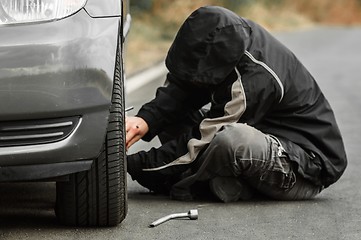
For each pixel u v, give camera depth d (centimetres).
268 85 880
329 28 5916
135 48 3438
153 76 2405
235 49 870
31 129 709
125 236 791
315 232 821
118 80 761
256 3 6009
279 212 888
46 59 701
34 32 705
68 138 717
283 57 908
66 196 775
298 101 913
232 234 808
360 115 1655
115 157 761
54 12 716
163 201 930
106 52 721
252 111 885
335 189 1007
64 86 705
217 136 875
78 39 713
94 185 768
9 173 716
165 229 817
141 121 921
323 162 913
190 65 881
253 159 878
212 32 872
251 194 934
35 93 700
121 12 756
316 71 2591
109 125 755
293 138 914
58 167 723
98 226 816
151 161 915
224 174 903
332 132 927
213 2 4853
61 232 798
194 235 801
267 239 795
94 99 717
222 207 905
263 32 913
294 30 5566
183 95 927
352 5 8175
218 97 891
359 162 1177
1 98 696
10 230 805
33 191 968
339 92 2047
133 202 924
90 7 732
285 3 6819
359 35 4772
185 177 930
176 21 4244
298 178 921
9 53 696
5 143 708
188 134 909
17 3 711
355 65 2803
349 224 851
